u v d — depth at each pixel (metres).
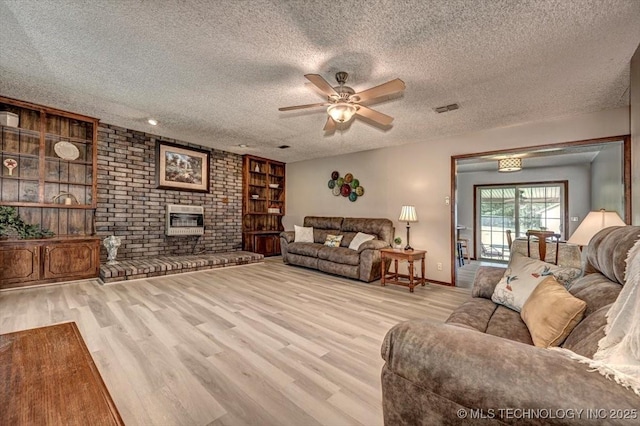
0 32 2.09
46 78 2.84
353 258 4.59
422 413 0.94
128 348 2.13
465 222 7.53
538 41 2.10
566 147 3.67
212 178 6.05
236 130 4.54
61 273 3.86
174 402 1.55
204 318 2.76
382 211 5.39
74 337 1.37
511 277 2.09
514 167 5.29
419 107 3.35
